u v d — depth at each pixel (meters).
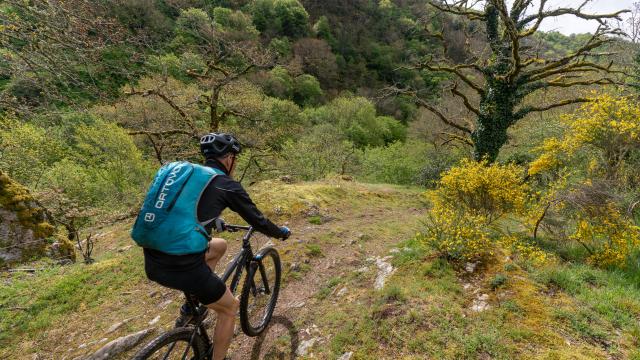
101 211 11.98
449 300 3.70
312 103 52.16
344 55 69.62
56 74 5.77
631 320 3.20
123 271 5.80
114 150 17.09
